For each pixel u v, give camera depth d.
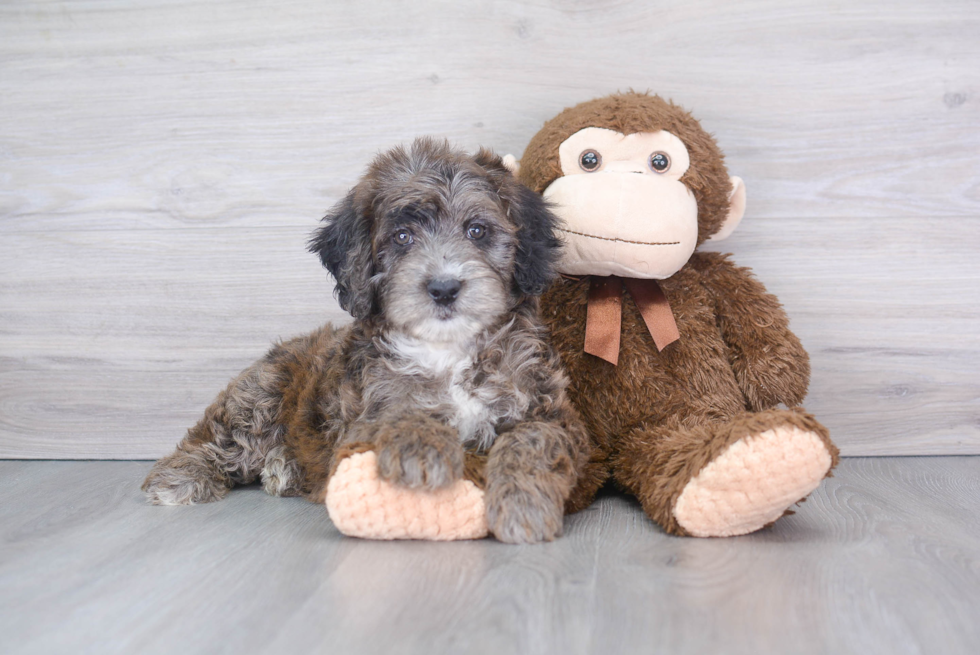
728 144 2.96
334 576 1.68
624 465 2.29
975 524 2.08
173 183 3.06
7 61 3.06
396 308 2.09
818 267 2.98
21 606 1.55
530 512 1.87
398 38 2.98
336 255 2.26
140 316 3.11
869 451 3.03
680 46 2.94
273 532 2.06
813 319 2.99
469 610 1.47
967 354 2.99
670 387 2.36
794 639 1.33
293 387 2.53
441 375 2.14
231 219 3.06
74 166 3.08
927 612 1.45
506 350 2.17
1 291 3.13
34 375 3.15
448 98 2.99
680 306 2.44
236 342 3.10
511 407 2.11
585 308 2.47
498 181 2.23
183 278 3.09
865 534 1.98
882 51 2.92
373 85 3.00
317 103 3.02
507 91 2.98
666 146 2.36
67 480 2.79
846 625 1.39
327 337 2.65
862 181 2.96
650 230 2.25
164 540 2.00
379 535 1.91
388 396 2.14
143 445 3.15
